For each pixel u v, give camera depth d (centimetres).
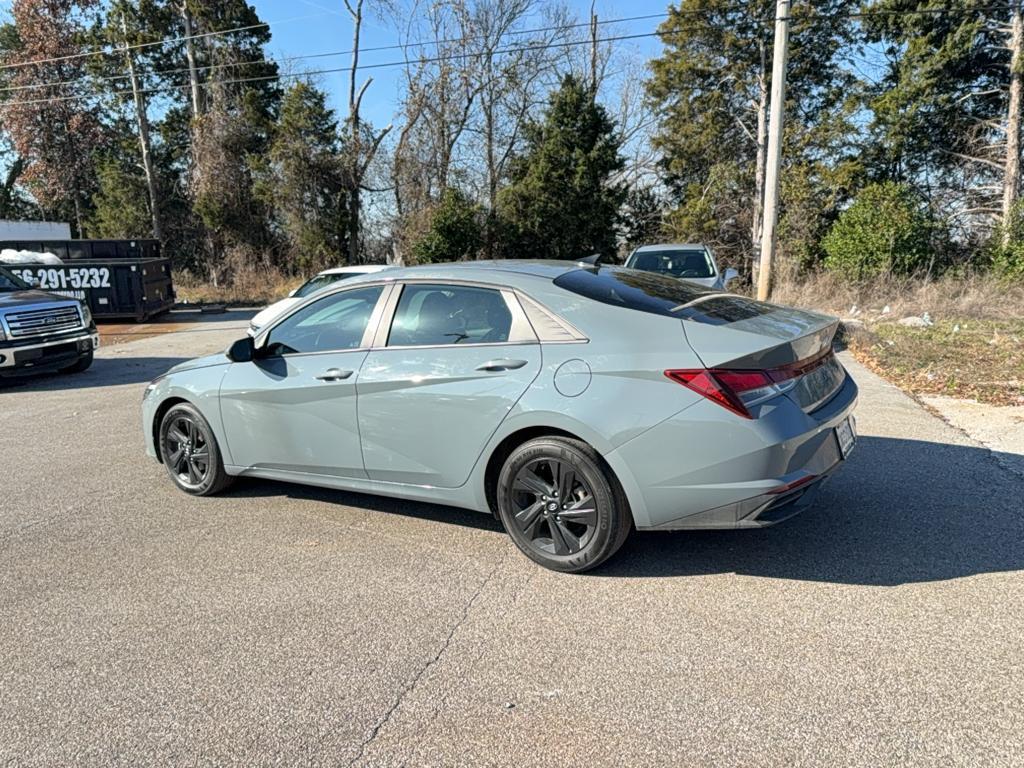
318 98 2756
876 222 1552
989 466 489
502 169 2970
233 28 2980
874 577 338
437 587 346
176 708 259
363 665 282
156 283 1873
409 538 406
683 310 350
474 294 377
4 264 1694
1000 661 269
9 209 4031
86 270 1733
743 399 307
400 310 398
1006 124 2125
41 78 3155
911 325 1178
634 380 322
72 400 861
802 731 234
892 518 406
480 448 363
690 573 350
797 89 2611
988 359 864
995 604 310
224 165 2834
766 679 263
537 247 2712
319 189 2798
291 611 327
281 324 446
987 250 1689
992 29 2005
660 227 2767
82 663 290
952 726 234
